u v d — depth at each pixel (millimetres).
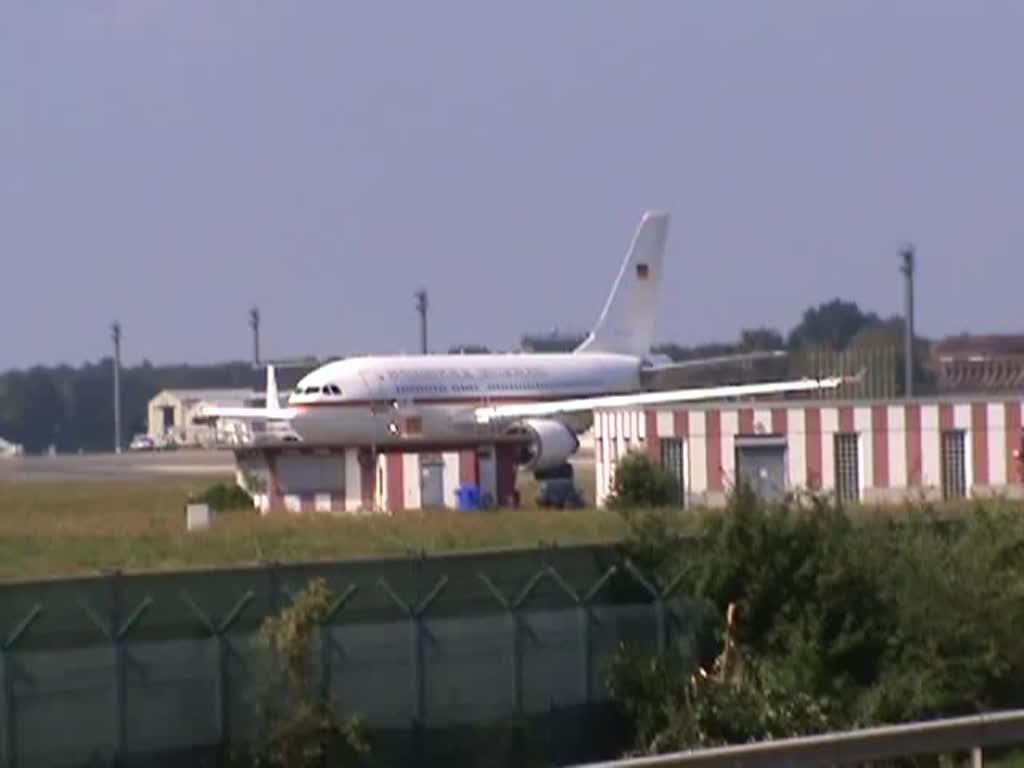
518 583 118062
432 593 114250
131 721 104375
